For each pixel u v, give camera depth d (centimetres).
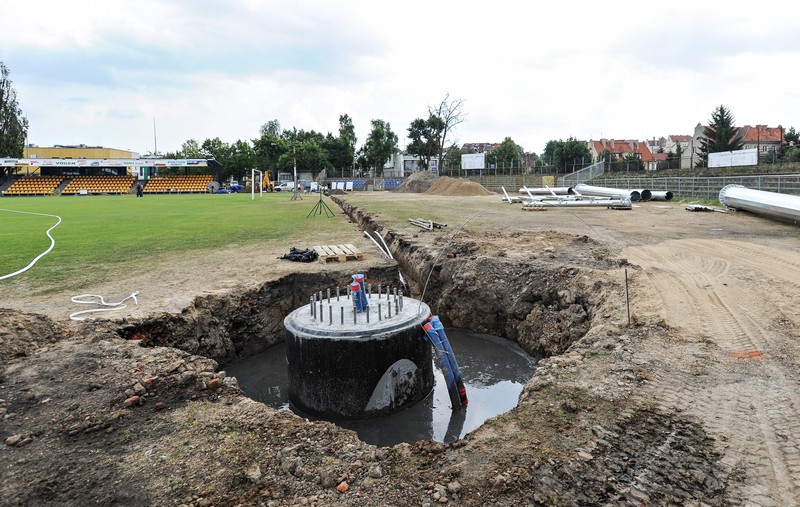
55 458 404
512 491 344
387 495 349
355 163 9306
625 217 2056
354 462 389
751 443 388
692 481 347
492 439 410
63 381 538
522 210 2570
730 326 657
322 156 8231
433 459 394
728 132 5534
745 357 557
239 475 375
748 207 1995
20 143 7594
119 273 1069
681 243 1323
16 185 6166
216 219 2366
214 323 868
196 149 9862
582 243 1336
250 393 791
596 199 2702
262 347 959
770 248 1204
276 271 1079
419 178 6106
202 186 6731
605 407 453
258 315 959
